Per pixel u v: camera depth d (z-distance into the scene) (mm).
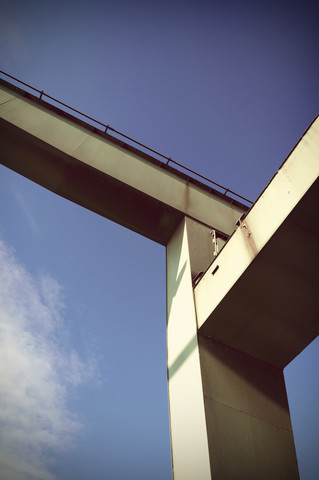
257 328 14547
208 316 14398
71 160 18750
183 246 18031
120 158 19562
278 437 13141
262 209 13758
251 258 13406
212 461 11305
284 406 14195
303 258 12969
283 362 15438
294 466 12633
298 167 12594
